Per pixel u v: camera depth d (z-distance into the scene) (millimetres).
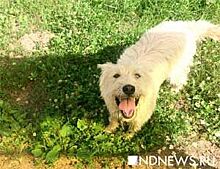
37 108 840
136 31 990
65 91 856
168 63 785
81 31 993
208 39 970
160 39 792
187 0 1054
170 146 783
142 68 711
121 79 690
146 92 714
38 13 1043
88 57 927
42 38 986
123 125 785
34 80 885
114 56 928
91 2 1061
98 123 798
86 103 835
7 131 788
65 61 917
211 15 1036
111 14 1036
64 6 1053
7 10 1042
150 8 1046
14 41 975
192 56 852
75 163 753
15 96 862
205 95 863
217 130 807
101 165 754
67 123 790
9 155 766
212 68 921
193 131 812
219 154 783
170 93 870
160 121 815
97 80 873
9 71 898
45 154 756
